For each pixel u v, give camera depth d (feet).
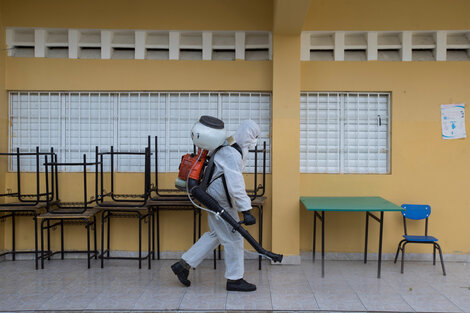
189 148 14.05
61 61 13.64
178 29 13.69
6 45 13.67
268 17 13.66
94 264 12.96
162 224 13.69
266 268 12.65
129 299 10.00
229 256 10.48
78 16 13.57
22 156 13.93
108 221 13.39
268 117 14.01
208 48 13.79
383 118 14.02
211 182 10.24
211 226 10.64
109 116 13.97
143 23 13.64
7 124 13.79
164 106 14.06
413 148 13.67
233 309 9.41
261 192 13.64
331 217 13.74
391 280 11.53
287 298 10.10
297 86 13.15
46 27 13.56
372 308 9.49
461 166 13.61
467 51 14.01
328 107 14.06
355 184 13.73
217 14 13.70
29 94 13.91
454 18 13.56
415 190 13.66
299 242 13.25
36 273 12.04
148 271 12.27
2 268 12.52
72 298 10.04
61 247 13.48
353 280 11.50
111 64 13.64
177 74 13.69
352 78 13.73
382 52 14.02
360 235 13.71
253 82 13.71
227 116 14.03
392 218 13.66
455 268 12.75
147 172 12.57
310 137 14.11
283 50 13.17
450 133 13.64
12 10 13.51
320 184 13.73
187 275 10.93
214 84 13.71
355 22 13.62
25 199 13.67
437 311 9.34
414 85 13.67
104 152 13.29
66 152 13.98
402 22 13.62
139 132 14.02
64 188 13.65
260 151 12.78
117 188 13.67
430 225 13.62
